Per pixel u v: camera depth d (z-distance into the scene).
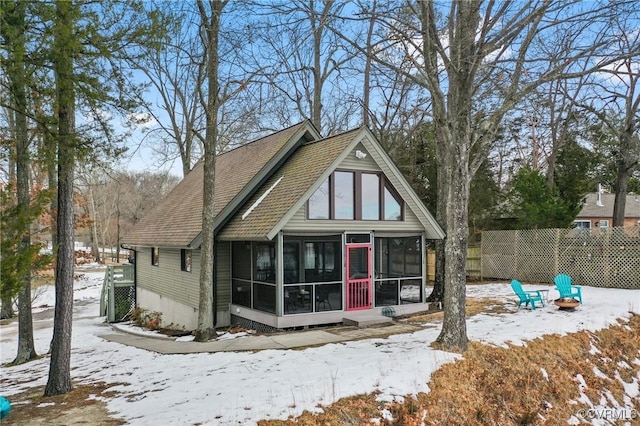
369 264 14.37
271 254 13.20
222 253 15.48
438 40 9.38
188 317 16.56
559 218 20.16
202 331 12.55
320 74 23.05
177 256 17.84
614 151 22.84
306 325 13.15
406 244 15.38
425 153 24.69
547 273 20.23
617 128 21.88
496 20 8.62
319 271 13.55
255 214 13.97
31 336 13.56
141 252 22.75
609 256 18.05
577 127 24.62
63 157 7.44
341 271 13.89
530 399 8.23
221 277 15.45
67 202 8.64
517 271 21.55
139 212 51.34
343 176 13.98
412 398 7.07
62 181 8.58
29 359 13.36
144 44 7.69
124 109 8.05
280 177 15.29
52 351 8.64
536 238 20.72
